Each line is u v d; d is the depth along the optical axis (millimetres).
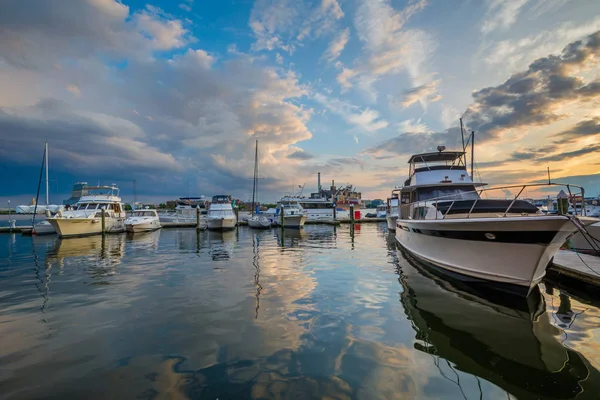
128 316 5859
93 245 18000
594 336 5008
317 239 21375
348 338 4875
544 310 6301
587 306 6605
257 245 17844
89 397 3391
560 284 8773
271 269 10430
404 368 4004
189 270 10305
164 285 8219
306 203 42875
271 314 5957
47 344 4668
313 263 11586
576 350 4512
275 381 3686
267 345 4625
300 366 4031
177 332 5098
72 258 13047
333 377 3781
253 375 3814
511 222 6316
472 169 28172
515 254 6609
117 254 14227
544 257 6371
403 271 9898
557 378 3795
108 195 28391
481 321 5621
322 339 4832
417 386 3611
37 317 5824
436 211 9125
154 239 21719
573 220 5668
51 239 21672
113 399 3354
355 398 3379
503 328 5312
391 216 25938
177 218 38281
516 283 6797
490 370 3975
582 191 7164
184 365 4055
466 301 6785
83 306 6473
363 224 40500
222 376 3789
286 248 16312
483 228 6883
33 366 4031
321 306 6438
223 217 28859
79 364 4078
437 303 6648
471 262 7660
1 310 6238
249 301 6793
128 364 4078
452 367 4035
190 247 16953
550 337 4953
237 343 4691
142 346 4602
